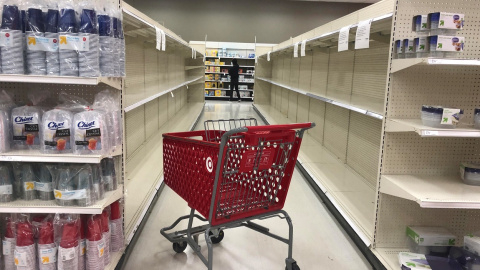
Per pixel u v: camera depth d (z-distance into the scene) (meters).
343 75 4.64
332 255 2.55
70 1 1.80
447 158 2.38
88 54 1.75
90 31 1.74
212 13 14.85
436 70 2.25
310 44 4.96
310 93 4.72
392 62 2.22
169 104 7.33
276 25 15.01
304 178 4.33
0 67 1.71
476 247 2.09
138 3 14.63
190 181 2.15
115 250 2.19
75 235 1.83
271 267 2.37
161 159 4.18
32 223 1.85
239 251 2.57
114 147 2.10
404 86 2.26
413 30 2.17
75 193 1.82
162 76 6.30
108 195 2.03
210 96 15.03
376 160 3.44
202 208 2.06
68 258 1.80
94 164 1.92
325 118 5.24
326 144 5.18
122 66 2.10
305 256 2.53
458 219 2.42
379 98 3.52
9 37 1.69
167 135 2.31
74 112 1.93
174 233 2.46
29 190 1.89
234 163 2.05
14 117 1.86
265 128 1.88
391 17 2.24
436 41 2.00
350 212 2.86
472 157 2.38
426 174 2.39
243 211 2.07
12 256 1.90
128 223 2.51
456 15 2.03
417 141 2.35
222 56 14.17
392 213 2.39
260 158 1.99
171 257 2.44
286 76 8.84
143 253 2.48
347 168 4.15
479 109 2.05
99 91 2.21
